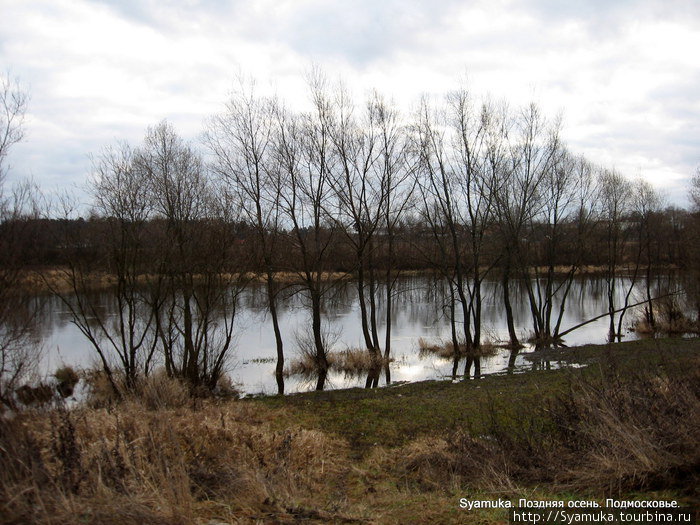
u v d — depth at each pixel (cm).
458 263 2516
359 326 3195
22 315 966
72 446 530
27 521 407
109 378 1452
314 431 1005
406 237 2689
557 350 2361
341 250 2498
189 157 1695
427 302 3953
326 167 2177
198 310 1897
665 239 3628
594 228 3153
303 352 2233
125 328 2083
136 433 720
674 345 2119
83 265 1483
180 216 1611
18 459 455
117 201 1493
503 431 820
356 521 521
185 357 1648
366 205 2259
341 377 2048
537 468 676
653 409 683
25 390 848
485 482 657
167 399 1304
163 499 481
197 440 792
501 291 4772
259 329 2998
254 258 1855
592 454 619
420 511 552
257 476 597
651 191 3200
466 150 2464
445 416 1188
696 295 2789
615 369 885
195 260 1636
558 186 2719
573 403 763
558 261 3891
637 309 3541
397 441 1016
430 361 2302
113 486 489
